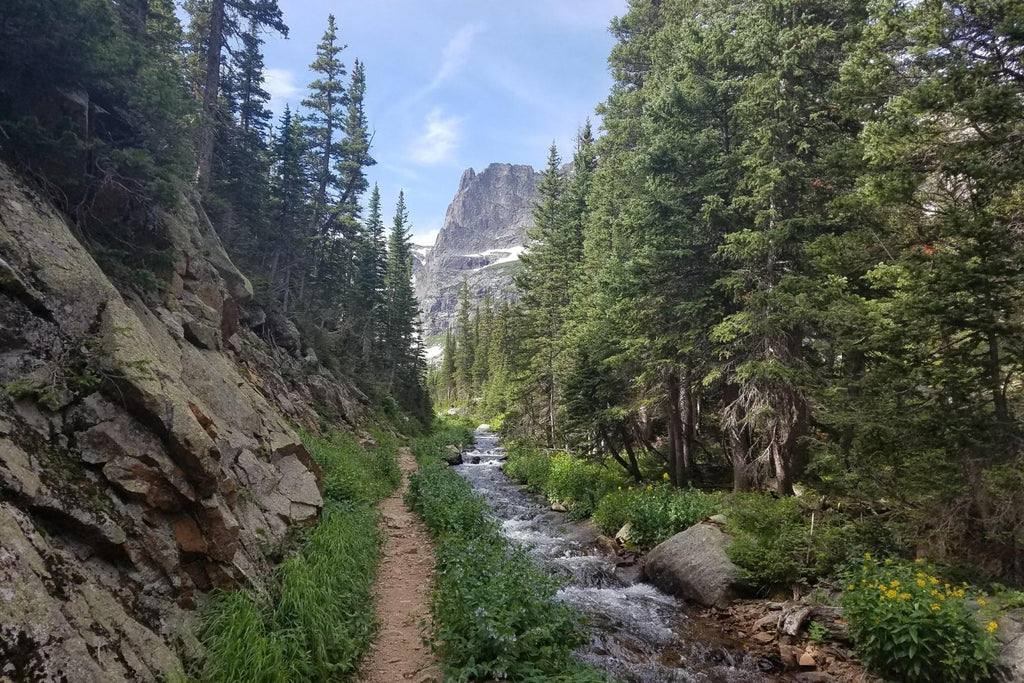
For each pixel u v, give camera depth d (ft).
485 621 21.86
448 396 371.15
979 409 31.24
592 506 60.34
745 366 43.91
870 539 35.22
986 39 31.71
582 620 27.71
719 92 49.98
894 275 33.53
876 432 33.40
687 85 52.54
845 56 45.68
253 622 18.61
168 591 17.83
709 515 45.98
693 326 52.54
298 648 19.45
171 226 38.96
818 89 46.52
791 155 47.01
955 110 30.40
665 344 55.77
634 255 56.54
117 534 16.48
